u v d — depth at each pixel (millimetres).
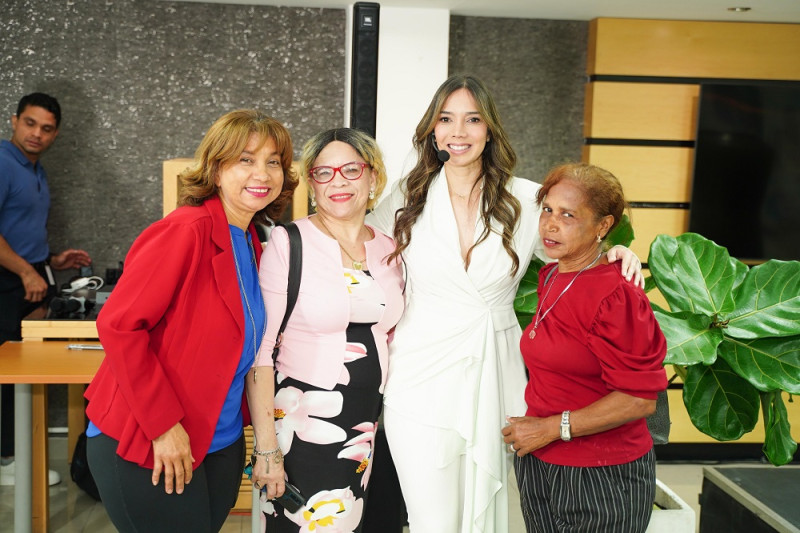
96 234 4301
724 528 2846
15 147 3811
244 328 1920
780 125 4230
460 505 2324
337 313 2070
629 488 1898
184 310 1828
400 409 2232
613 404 1815
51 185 4238
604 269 1873
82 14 4117
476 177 2305
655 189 4395
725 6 3875
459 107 2215
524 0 3818
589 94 4383
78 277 3705
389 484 2633
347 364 2088
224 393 1892
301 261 2072
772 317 2371
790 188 4289
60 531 3246
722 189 4285
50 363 2818
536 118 4465
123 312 1736
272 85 4270
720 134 4242
